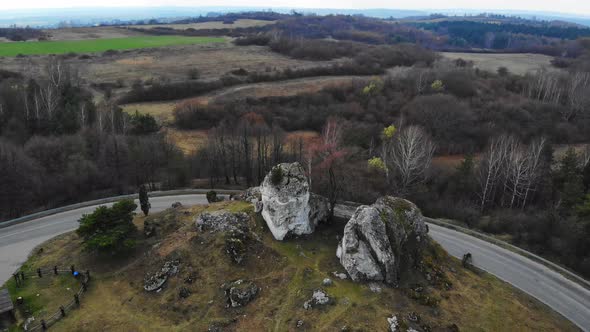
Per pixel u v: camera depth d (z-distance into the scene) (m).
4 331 34.81
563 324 39.00
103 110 84.38
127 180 67.12
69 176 62.34
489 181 67.75
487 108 100.00
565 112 99.44
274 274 38.50
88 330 34.19
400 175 70.38
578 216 54.03
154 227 46.28
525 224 58.22
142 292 37.78
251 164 71.88
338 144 74.94
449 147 87.12
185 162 73.00
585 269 48.75
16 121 75.81
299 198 42.19
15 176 57.34
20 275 41.38
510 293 42.12
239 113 97.50
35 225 53.09
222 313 34.75
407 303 36.09
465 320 35.69
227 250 39.72
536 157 64.12
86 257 43.03
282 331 32.75
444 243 53.88
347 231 39.56
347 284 37.50
